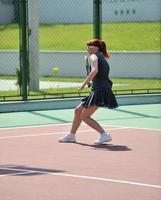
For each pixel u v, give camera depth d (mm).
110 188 13398
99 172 15102
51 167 15750
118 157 17062
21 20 27500
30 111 27344
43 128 22750
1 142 19703
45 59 44219
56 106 28094
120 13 58594
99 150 18203
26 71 27641
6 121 24500
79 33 57531
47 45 55031
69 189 13336
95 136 20734
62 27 59250
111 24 57812
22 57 27609
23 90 27562
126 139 20172
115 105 19438
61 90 32188
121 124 23781
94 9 28375
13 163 16312
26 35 27656
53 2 61188
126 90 30234
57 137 20641
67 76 43594
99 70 19109
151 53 41906
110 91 19312
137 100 29984
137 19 57375
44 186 13641
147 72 42094
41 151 18062
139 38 53781
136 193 12922
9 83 38000
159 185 13641
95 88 19156
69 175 14766
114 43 53062
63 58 43688
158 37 53500
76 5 60500
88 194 12859
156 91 32531
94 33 28422
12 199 12484
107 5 58938
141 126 23219
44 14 61750
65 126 23250
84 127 22719
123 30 55906
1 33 58250
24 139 20266
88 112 19234
